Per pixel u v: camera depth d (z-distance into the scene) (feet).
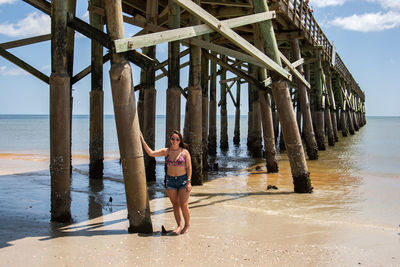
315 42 48.24
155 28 25.40
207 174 32.09
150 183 27.27
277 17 33.27
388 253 13.10
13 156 49.55
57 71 15.08
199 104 25.82
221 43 42.06
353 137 90.58
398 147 61.31
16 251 12.37
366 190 25.17
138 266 11.33
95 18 27.35
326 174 32.68
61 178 15.89
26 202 20.54
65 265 11.27
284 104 23.52
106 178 29.50
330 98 70.49
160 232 14.89
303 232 15.49
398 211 19.47
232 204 20.61
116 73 13.39
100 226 15.67
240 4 29.66
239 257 12.39
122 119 13.64
